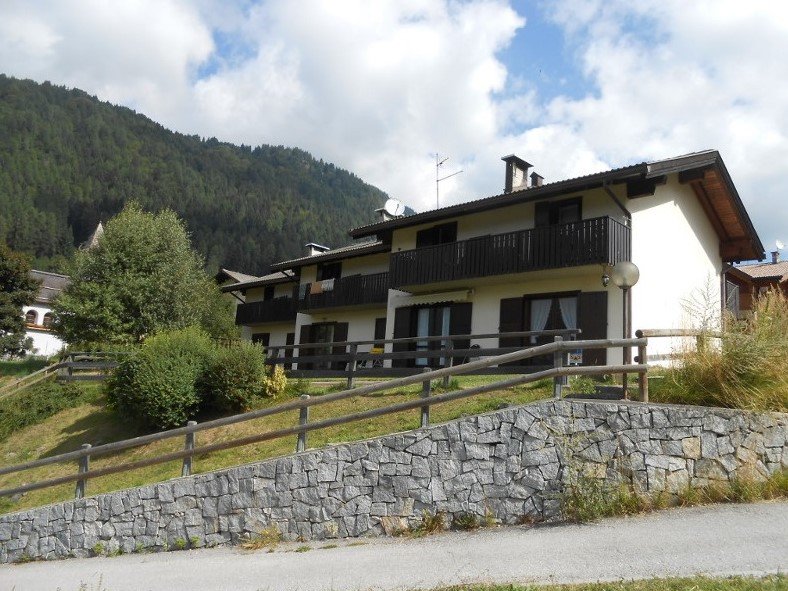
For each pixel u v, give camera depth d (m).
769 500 7.73
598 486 7.84
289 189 154.88
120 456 15.35
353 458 8.85
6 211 94.75
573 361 16.36
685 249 19.09
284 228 115.00
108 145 136.25
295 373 19.11
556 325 17.64
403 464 8.59
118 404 16.86
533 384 12.06
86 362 23.70
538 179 22.34
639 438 7.98
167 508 9.73
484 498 8.17
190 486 9.66
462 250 19.03
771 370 8.52
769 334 8.90
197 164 151.12
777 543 6.21
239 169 159.50
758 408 8.27
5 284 39.66
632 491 7.83
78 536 10.25
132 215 30.50
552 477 8.00
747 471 7.93
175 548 9.49
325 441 11.40
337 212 142.00
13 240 85.56
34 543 10.58
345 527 8.67
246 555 8.41
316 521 8.84
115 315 27.52
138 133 158.12
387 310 23.16
